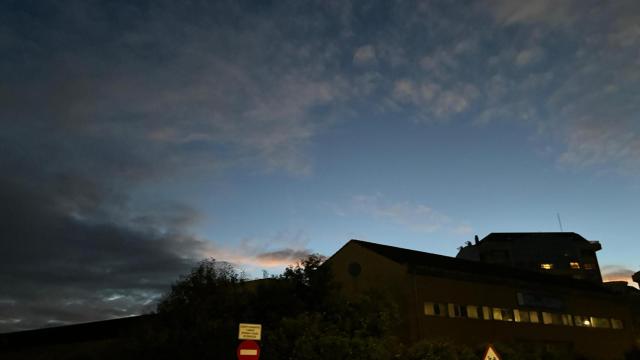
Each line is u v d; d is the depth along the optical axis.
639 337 49.09
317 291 25.91
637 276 85.56
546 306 40.62
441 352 24.12
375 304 25.16
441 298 33.72
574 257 92.19
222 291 25.84
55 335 38.66
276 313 24.61
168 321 24.53
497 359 13.60
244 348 13.86
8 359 37.50
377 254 35.28
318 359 19.67
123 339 27.25
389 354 22.14
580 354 39.88
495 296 37.44
